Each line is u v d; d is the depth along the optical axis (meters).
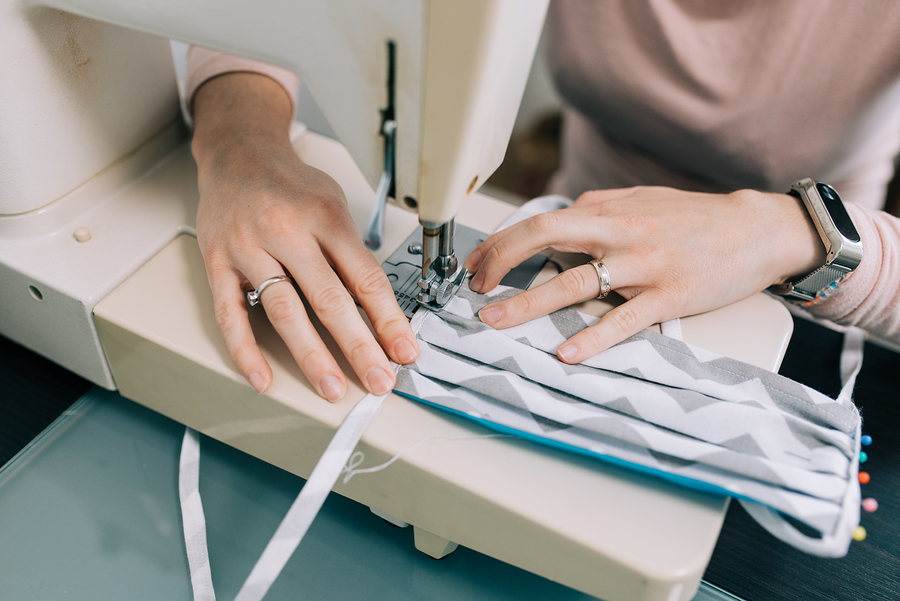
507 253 0.53
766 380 0.48
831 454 0.42
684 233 0.55
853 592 0.51
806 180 0.61
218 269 0.51
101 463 0.55
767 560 0.53
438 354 0.48
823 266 0.57
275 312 0.47
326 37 0.38
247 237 0.51
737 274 0.54
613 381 0.46
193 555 0.48
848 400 0.49
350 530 0.52
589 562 0.40
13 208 0.54
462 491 0.41
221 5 0.40
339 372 0.46
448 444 0.43
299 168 0.58
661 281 0.53
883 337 0.64
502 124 0.42
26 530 0.50
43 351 0.61
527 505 0.40
